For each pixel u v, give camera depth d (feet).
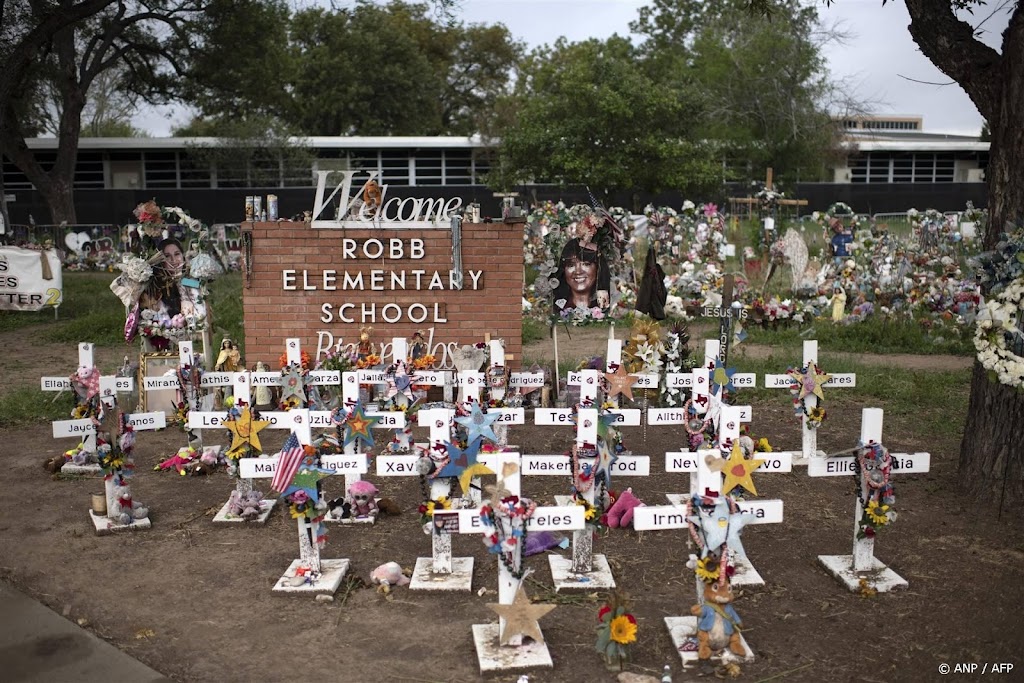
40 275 66.90
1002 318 25.35
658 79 135.44
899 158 153.69
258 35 109.40
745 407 26.27
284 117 157.28
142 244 38.01
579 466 23.00
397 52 162.40
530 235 60.44
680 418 27.14
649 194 117.39
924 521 26.40
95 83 186.39
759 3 45.78
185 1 103.04
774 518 19.62
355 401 27.09
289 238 37.96
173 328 37.93
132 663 18.56
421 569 22.77
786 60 130.00
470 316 38.75
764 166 132.67
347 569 23.03
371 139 132.57
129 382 29.48
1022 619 20.39
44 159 133.18
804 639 19.53
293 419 22.52
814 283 61.98
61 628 20.15
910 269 62.75
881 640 19.48
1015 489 27.32
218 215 127.24
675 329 37.45
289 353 32.73
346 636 19.84
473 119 156.76
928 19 29.14
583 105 99.14
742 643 18.65
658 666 18.51
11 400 40.42
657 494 28.99
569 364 46.32
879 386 43.55
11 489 29.60
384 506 26.94
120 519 25.85
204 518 26.96
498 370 33.12
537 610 18.81
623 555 24.06
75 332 59.57
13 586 22.39
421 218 38.55
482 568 23.35
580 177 98.94
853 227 65.57
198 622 20.49
